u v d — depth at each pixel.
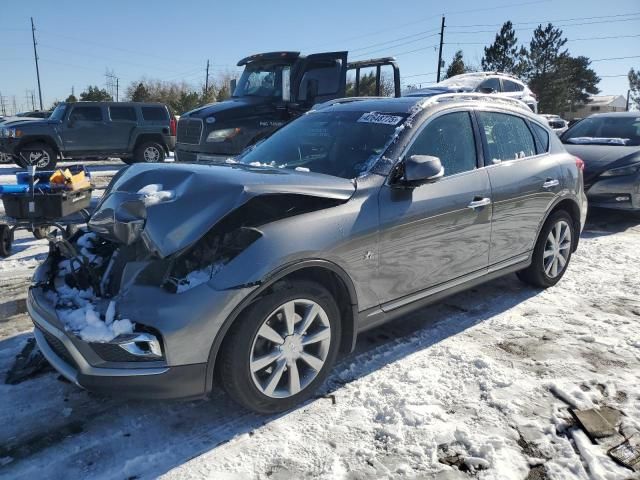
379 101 4.26
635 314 4.41
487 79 16.61
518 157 4.48
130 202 2.82
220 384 2.82
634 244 6.71
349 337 3.26
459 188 3.76
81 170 6.07
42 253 6.08
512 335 3.98
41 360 3.46
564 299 4.75
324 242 2.94
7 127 13.95
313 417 2.94
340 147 3.74
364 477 2.48
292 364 2.93
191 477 2.48
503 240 4.24
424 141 3.69
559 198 4.77
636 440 2.72
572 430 2.81
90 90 60.09
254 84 10.05
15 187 5.30
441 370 3.43
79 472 2.52
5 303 4.52
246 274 2.67
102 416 2.95
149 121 15.40
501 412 2.97
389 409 2.97
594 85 61.81
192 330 2.56
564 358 3.61
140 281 2.68
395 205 3.33
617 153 7.90
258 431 2.82
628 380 3.32
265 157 4.10
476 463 2.56
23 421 2.89
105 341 2.52
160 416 2.95
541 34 47.97
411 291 3.55
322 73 9.64
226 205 2.76
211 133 9.03
